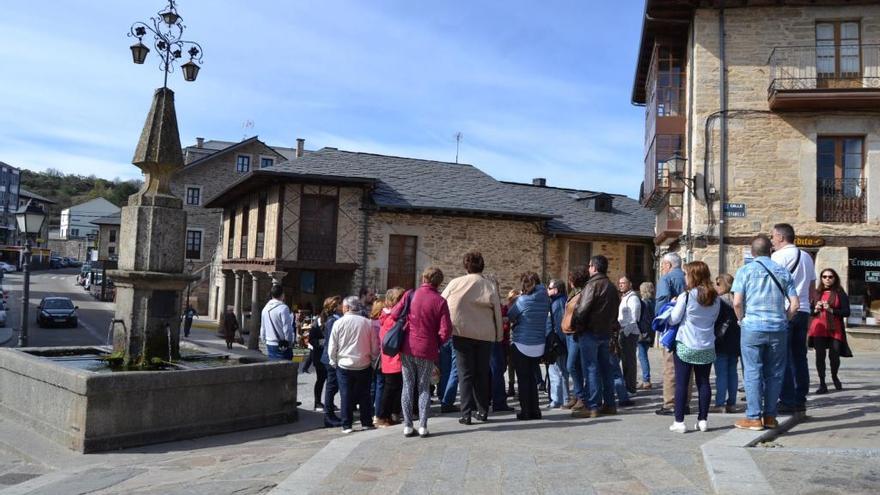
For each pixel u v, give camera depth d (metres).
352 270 21.25
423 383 6.01
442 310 6.09
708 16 15.83
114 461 5.75
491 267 22.84
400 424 7.02
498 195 24.38
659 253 20.83
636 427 6.11
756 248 5.65
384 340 6.02
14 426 6.91
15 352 7.58
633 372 8.62
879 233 15.09
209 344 22.80
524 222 23.47
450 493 4.14
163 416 6.53
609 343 7.06
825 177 15.55
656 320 5.96
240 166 41.34
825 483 3.92
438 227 22.30
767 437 5.27
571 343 7.08
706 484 4.12
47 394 6.63
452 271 22.33
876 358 13.62
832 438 5.24
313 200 21.23
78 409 6.12
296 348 18.44
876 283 15.38
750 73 15.59
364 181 21.12
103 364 7.85
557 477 4.41
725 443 4.95
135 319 8.01
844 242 15.15
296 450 6.11
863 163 15.40
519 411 7.36
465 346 6.54
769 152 15.46
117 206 102.94
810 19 15.45
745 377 5.53
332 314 8.11
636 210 28.05
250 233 23.77
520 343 6.77
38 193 115.50
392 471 4.74
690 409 7.05
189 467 5.48
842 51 15.41
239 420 7.15
